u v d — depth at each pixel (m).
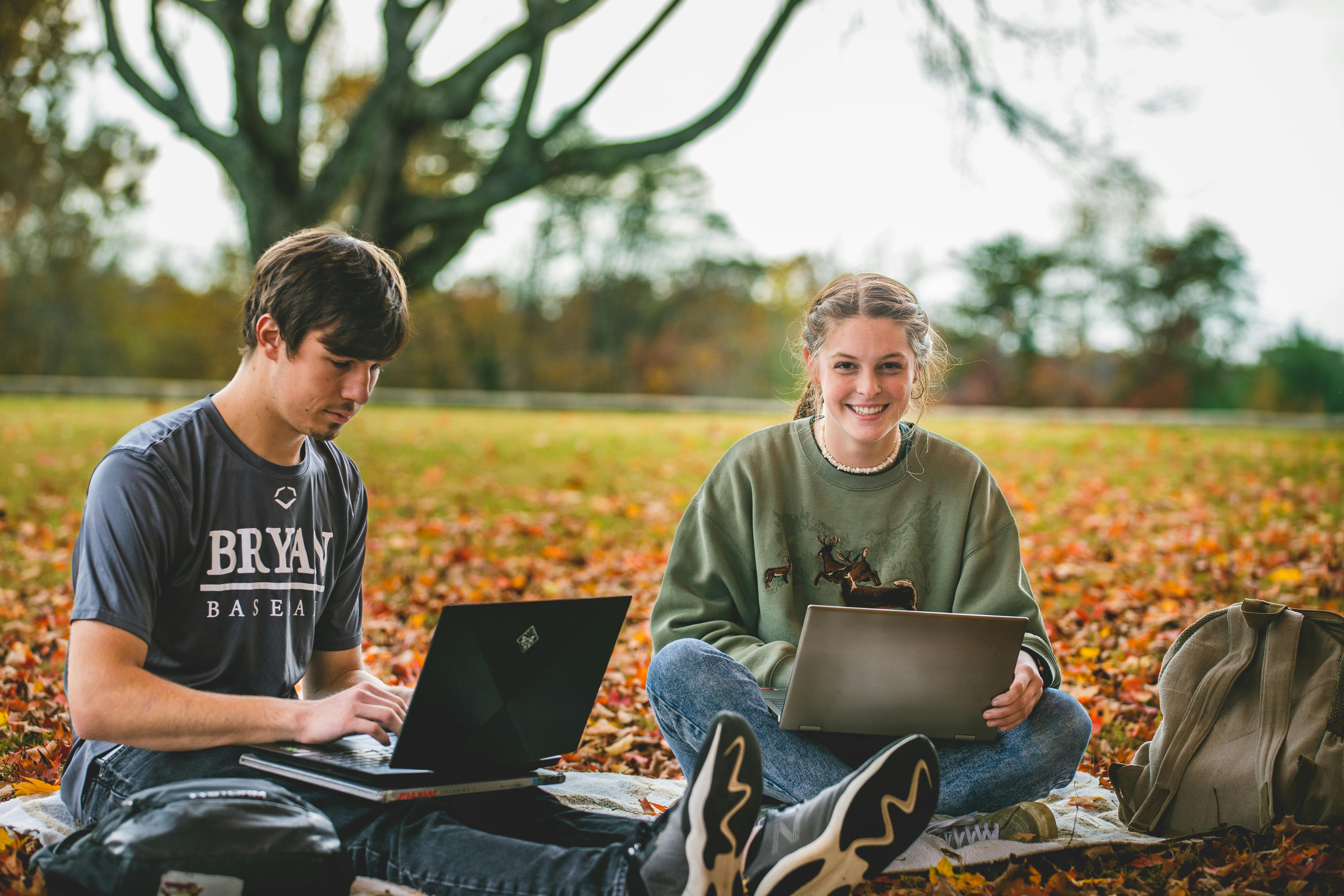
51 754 2.94
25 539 6.77
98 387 22.30
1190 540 6.98
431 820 1.97
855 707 2.24
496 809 2.18
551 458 12.28
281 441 2.20
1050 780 2.36
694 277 38.78
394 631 4.77
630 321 38.47
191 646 2.14
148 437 2.11
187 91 15.45
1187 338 35.28
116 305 34.34
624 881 1.80
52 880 1.80
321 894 1.80
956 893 2.06
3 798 2.58
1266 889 2.08
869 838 1.89
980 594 2.55
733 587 2.63
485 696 2.03
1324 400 33.47
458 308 36.09
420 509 8.50
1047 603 5.38
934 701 2.25
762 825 1.96
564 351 37.75
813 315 2.63
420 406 21.94
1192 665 2.46
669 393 37.62
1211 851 2.27
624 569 6.45
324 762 1.99
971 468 2.65
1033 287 36.19
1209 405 34.59
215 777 1.98
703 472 11.29
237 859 1.75
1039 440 14.34
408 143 15.84
